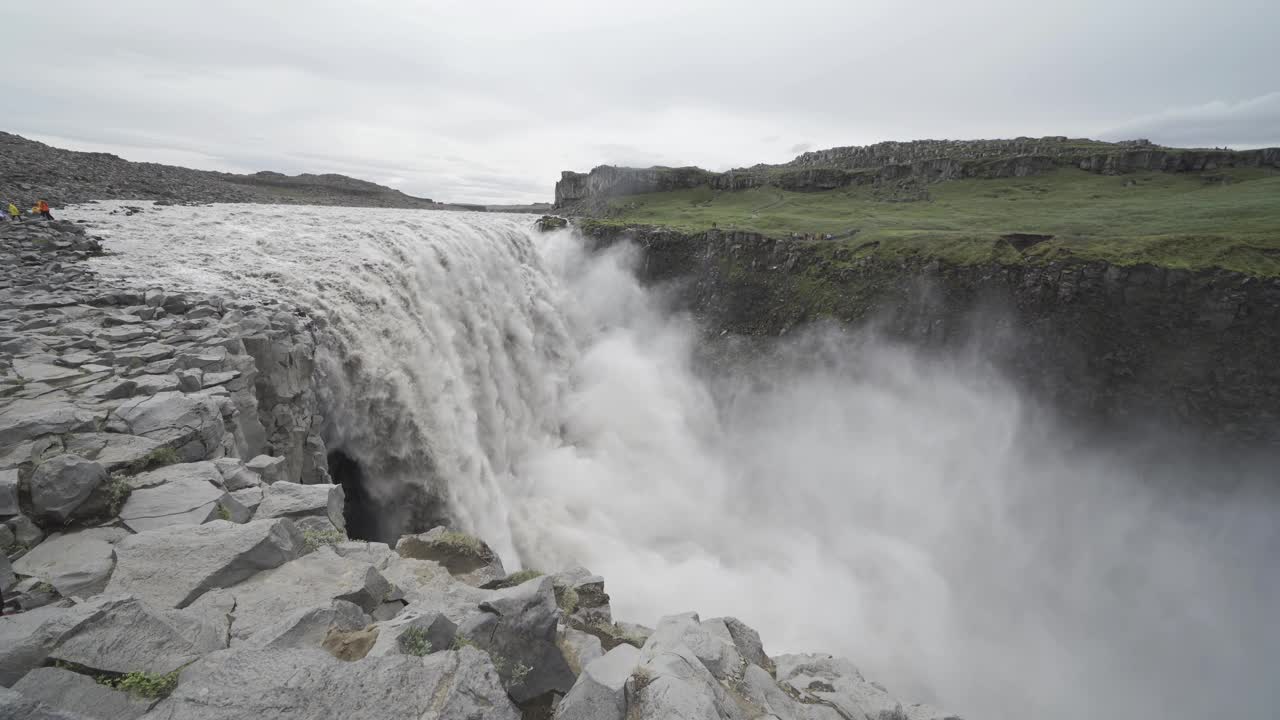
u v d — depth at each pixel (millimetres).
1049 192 123500
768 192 145625
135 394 15617
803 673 13445
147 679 6480
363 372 32281
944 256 74562
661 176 151000
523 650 8922
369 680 6633
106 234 38625
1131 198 112000
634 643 12750
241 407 18719
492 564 13844
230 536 9695
